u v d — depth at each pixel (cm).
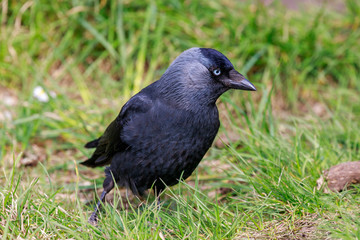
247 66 1330
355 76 1398
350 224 692
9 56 1373
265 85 1232
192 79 811
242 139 1020
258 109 1238
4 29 1391
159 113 806
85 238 690
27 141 1132
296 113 1340
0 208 725
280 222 755
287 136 1083
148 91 845
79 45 1404
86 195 981
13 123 1133
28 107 1207
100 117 1238
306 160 893
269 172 876
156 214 732
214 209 800
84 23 1373
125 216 768
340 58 1421
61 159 1132
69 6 1404
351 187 830
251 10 1456
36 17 1388
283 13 1455
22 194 729
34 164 1092
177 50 1373
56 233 700
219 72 822
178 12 1403
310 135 1026
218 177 998
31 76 1360
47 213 730
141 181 847
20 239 674
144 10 1408
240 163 923
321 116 1316
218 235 724
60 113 1210
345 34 1496
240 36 1379
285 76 1382
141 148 817
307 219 742
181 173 842
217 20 1423
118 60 1393
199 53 823
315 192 798
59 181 1033
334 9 1545
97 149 921
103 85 1354
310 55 1417
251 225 759
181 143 814
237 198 854
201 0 1430
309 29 1439
